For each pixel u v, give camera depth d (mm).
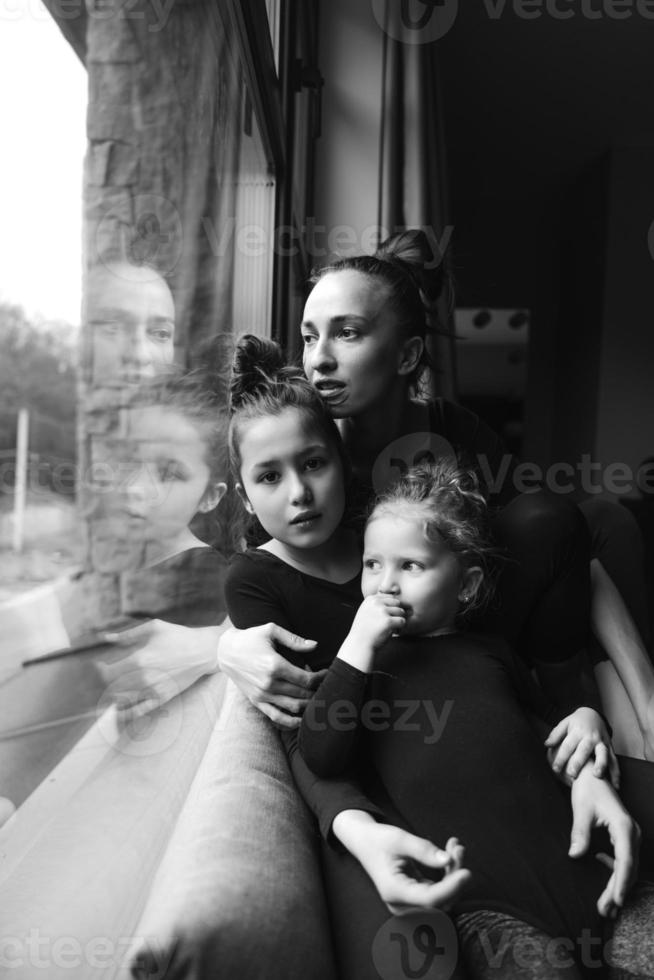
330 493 872
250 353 955
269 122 1393
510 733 762
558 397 6281
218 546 1191
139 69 789
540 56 3756
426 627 834
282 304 1575
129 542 764
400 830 663
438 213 2826
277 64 1572
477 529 864
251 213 1516
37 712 602
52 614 611
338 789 731
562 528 941
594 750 774
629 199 4934
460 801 728
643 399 5035
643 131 4684
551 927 673
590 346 5289
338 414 1030
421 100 2322
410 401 1185
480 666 811
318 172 2254
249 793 711
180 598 935
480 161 5234
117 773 729
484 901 671
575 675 1019
